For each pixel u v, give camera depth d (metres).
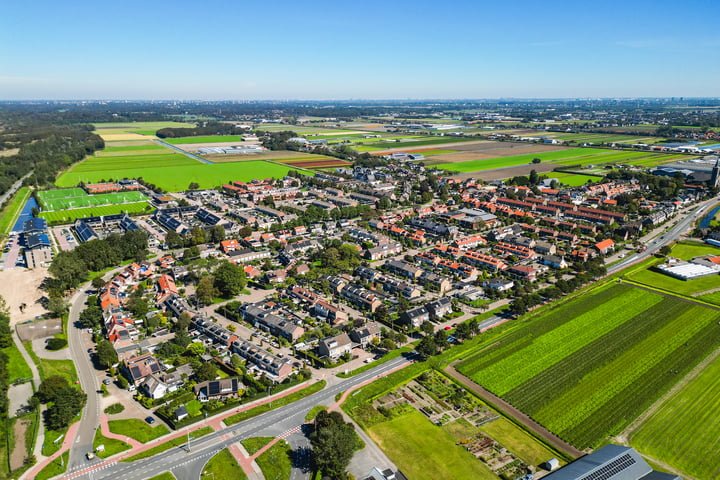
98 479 104.94
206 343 165.25
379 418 126.31
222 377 145.38
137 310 181.12
